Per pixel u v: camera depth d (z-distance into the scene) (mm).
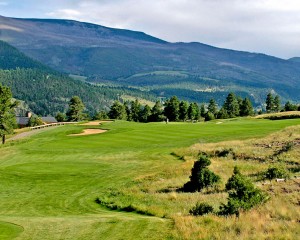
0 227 22250
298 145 48219
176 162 50062
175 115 148500
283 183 30250
